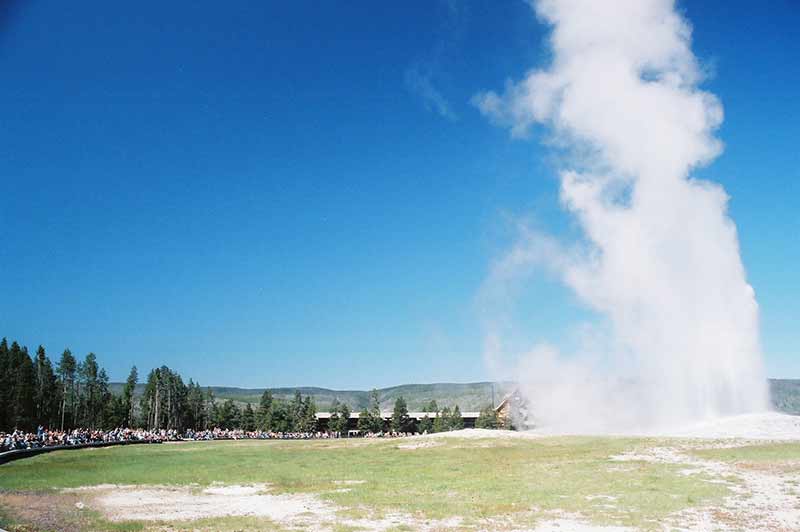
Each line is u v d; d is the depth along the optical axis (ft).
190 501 104.63
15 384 373.81
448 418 510.99
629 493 98.07
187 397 544.62
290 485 124.57
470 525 78.18
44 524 79.46
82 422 460.96
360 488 116.78
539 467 136.77
